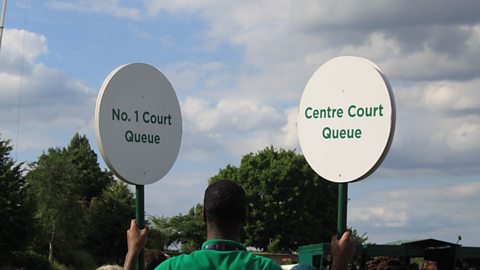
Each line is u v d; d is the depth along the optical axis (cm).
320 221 7969
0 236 6875
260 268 371
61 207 8288
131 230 486
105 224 8794
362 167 547
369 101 548
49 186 8306
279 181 7875
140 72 621
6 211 6881
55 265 7850
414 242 1389
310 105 568
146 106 624
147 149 623
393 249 1398
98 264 8656
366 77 550
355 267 1362
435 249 1409
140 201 618
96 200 9075
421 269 995
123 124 609
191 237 5738
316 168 564
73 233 8331
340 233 542
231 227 386
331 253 461
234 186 391
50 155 8612
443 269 1409
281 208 7862
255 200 7931
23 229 6994
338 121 558
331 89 561
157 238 5741
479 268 1411
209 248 380
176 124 644
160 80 633
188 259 375
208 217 388
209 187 394
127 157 610
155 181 626
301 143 571
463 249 1405
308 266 454
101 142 598
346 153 554
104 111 600
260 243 7856
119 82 608
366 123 548
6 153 7069
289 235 7825
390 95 541
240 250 380
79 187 8756
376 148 544
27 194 7094
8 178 7006
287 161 7900
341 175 555
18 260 7169
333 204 8081
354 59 554
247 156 8200
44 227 7969
